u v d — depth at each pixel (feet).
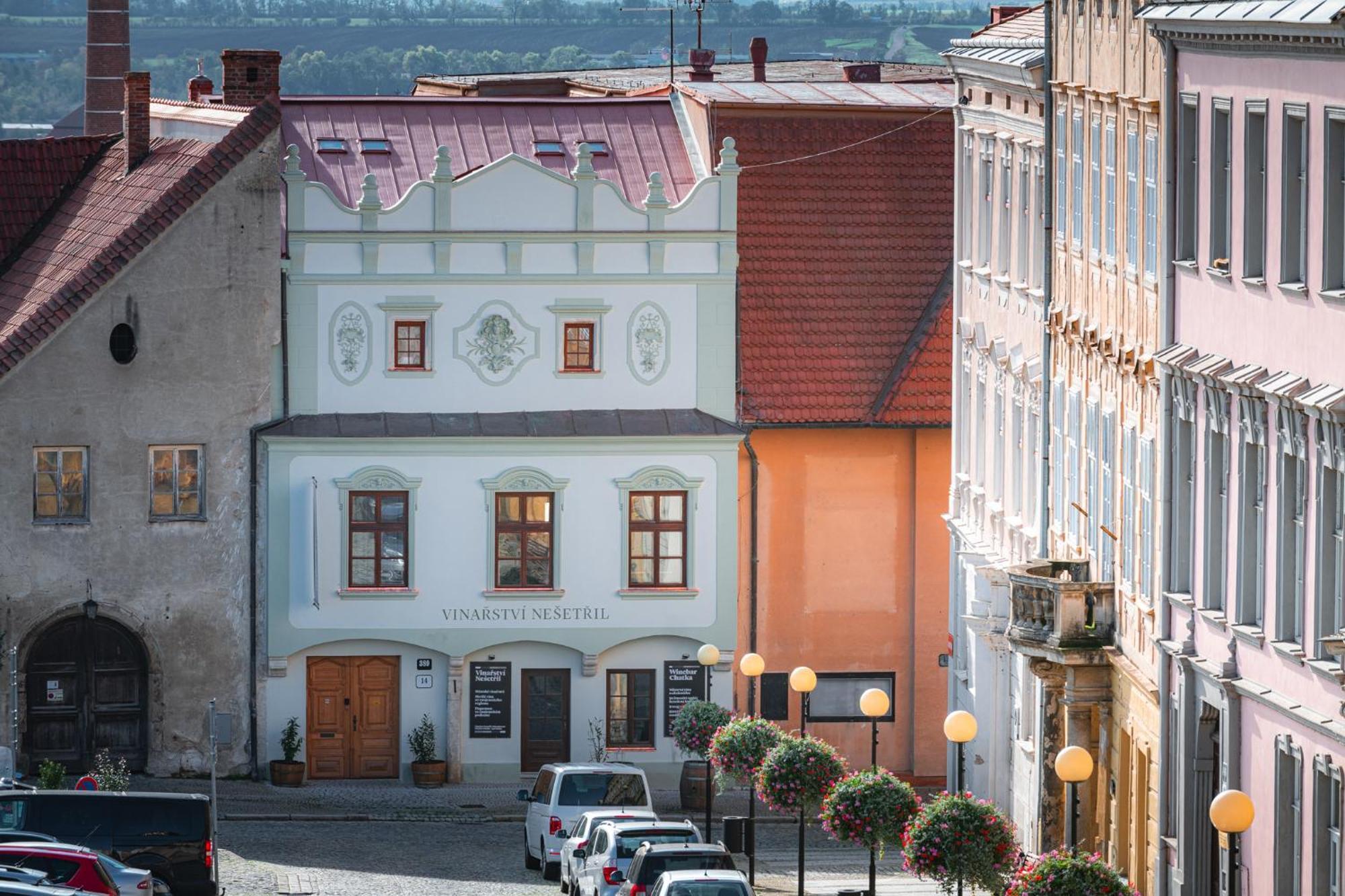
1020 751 213.66
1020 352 216.54
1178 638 163.32
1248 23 143.23
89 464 246.06
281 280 250.16
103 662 248.73
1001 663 221.87
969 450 243.60
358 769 254.27
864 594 263.90
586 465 254.47
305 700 252.83
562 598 254.68
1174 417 164.14
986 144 233.35
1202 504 158.51
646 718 257.75
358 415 252.42
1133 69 175.11
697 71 348.18
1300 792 140.56
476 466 252.83
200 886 170.91
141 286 245.45
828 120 274.36
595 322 255.70
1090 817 188.96
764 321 265.34
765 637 263.08
